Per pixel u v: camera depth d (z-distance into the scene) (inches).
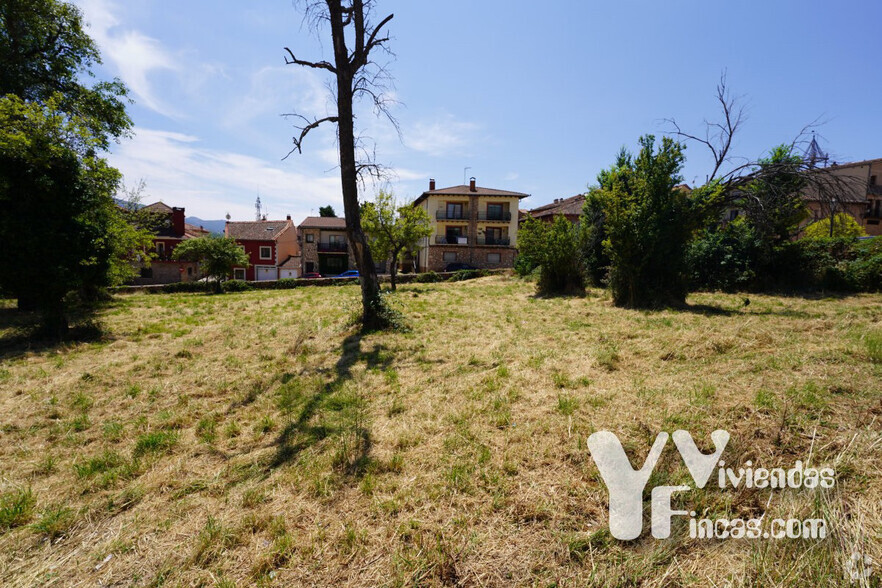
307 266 1755.7
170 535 98.8
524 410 158.7
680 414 137.1
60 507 112.7
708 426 128.0
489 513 98.3
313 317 413.1
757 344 222.2
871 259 538.0
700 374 181.6
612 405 153.7
